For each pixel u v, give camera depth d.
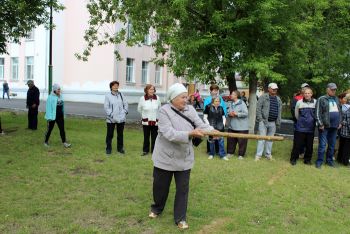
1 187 6.64
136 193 6.53
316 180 8.11
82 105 29.77
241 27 13.17
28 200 6.01
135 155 9.79
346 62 19.05
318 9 14.34
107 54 32.91
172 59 14.78
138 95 34.84
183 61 13.78
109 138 9.84
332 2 16.03
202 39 12.96
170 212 5.65
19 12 12.74
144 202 6.09
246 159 10.12
